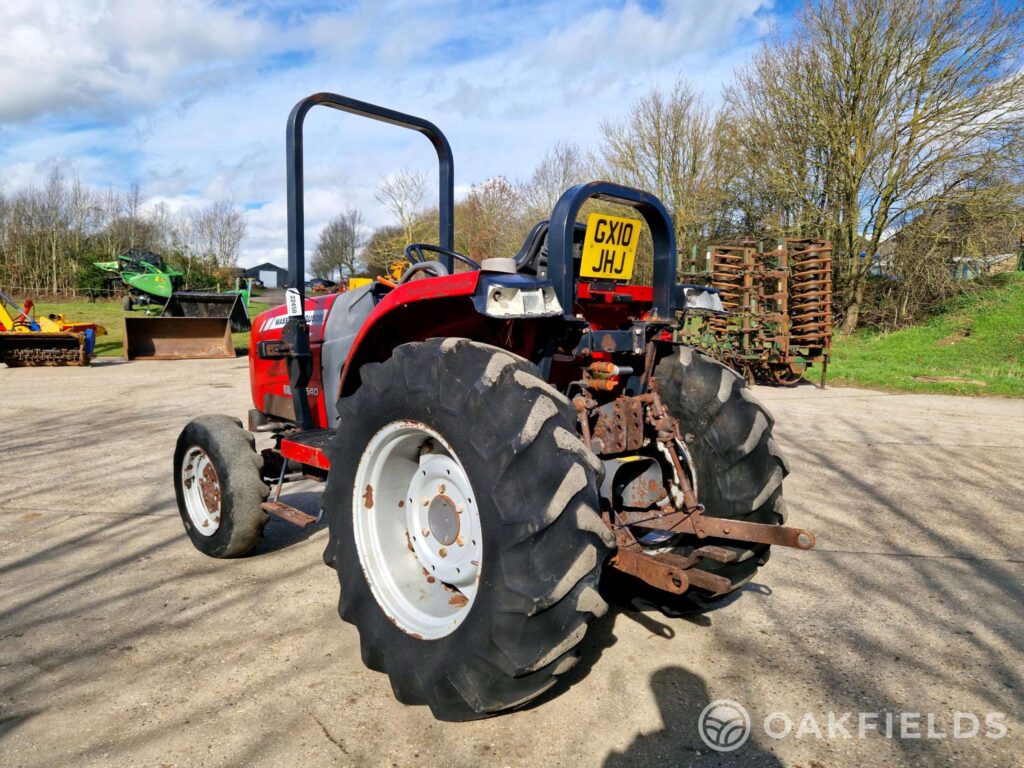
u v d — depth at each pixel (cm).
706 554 241
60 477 536
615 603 284
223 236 4084
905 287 1805
